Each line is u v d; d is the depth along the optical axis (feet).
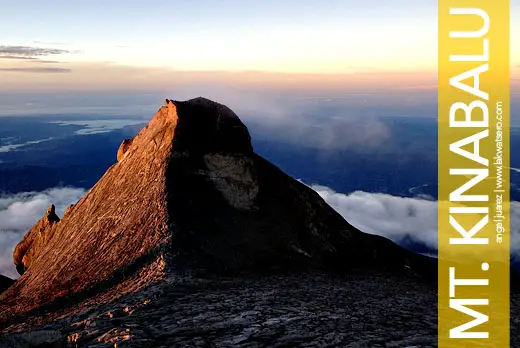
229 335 47.80
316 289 75.41
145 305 59.26
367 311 60.44
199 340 46.29
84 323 54.13
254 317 53.57
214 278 76.79
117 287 76.79
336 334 48.26
